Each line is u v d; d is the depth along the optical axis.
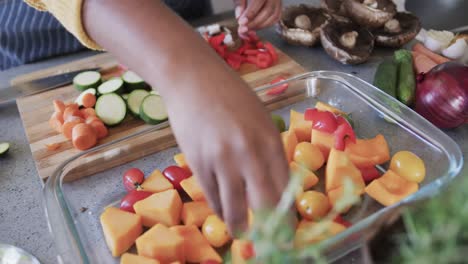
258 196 0.35
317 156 0.74
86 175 0.79
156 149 0.84
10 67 1.23
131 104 0.97
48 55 1.23
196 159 0.36
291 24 1.19
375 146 0.76
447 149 0.71
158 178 0.75
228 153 0.35
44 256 0.68
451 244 0.30
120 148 0.81
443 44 1.06
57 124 0.92
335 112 0.83
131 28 0.40
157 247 0.62
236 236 0.39
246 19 1.08
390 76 0.91
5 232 0.72
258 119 0.36
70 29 0.48
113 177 0.80
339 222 0.64
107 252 0.67
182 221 0.70
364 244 0.41
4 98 1.04
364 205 0.68
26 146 0.91
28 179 0.83
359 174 0.70
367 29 1.12
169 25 0.40
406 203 0.45
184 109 0.36
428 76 0.84
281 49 1.19
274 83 0.94
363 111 0.87
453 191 0.37
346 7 1.15
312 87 0.91
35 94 1.05
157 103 0.94
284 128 0.83
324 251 0.51
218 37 1.15
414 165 0.70
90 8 0.44
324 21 1.17
